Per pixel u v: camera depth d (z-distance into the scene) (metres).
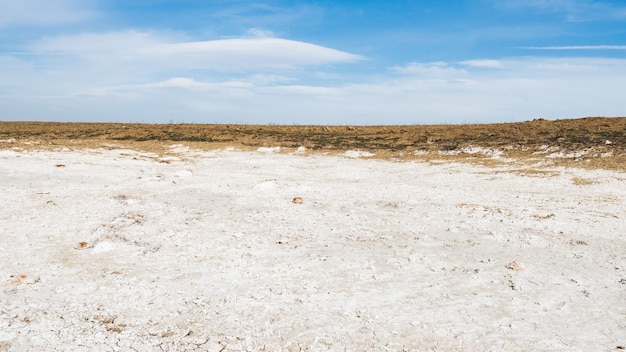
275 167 22.09
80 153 24.86
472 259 8.65
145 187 15.28
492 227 10.95
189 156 26.09
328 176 19.81
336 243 9.59
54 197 13.21
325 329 5.89
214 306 6.50
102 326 5.88
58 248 8.98
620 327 6.01
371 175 20.22
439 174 20.20
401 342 5.60
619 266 8.30
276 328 5.90
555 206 13.38
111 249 8.91
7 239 9.45
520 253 9.05
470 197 14.73
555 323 6.12
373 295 6.95
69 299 6.64
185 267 8.04
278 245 9.38
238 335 5.72
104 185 15.41
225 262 8.32
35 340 5.50
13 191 13.84
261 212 12.13
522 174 19.58
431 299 6.84
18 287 7.01
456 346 5.52
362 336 5.73
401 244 9.55
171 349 5.39
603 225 11.18
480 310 6.49
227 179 17.42
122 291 6.96
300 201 13.41
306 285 7.30
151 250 8.91
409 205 13.34
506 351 5.42
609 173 18.88
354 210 12.62
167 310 6.36
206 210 12.27
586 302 6.77
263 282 7.40
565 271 8.05
